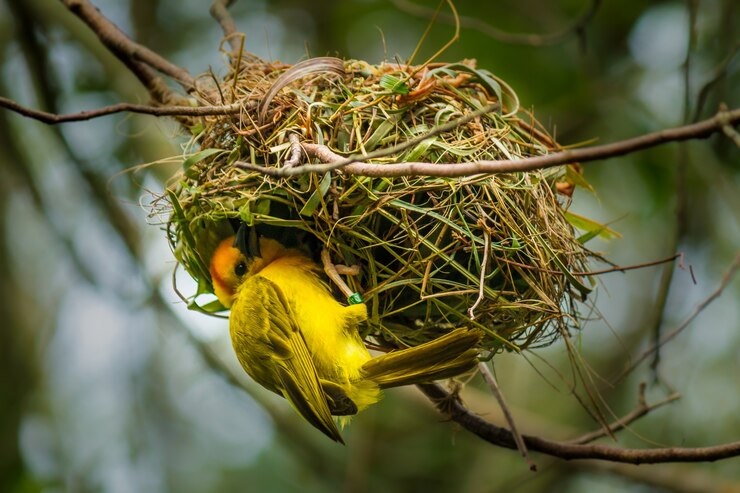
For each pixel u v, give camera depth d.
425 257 5.21
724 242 10.82
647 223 11.23
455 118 5.38
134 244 9.09
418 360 5.07
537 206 5.37
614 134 11.16
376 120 5.29
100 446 11.40
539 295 5.23
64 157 9.52
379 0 11.28
